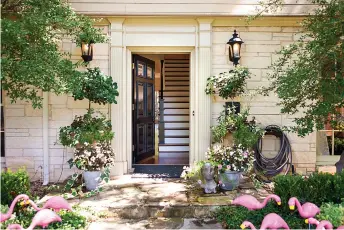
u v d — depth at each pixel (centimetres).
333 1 364
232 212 368
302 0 518
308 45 376
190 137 554
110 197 422
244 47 540
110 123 499
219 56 540
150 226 361
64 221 339
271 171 526
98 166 447
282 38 538
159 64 858
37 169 532
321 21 378
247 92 534
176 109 790
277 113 540
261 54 539
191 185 474
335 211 297
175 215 391
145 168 574
